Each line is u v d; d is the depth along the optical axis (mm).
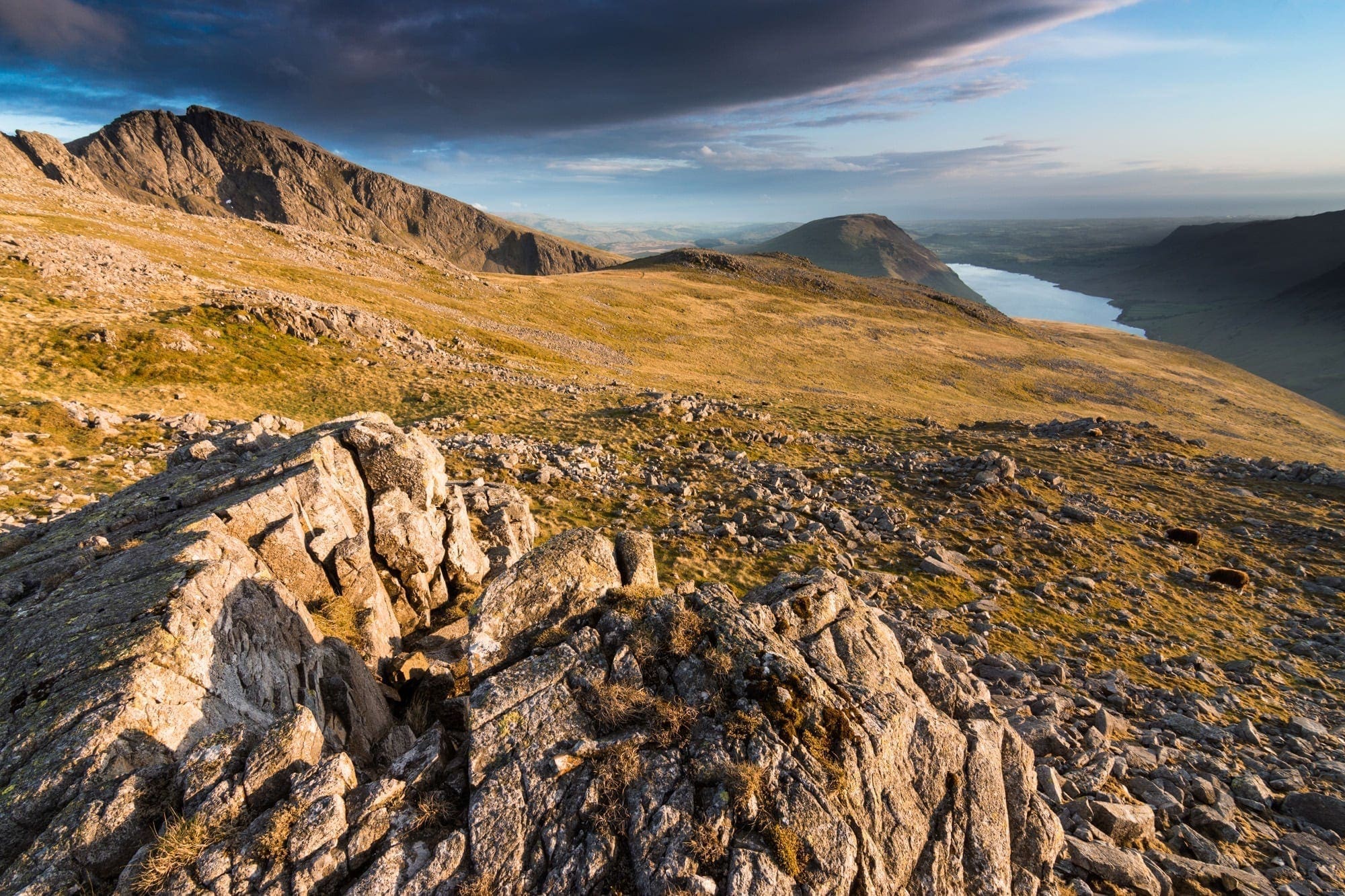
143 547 10477
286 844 6930
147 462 26312
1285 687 23266
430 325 78062
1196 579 32312
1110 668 23484
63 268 49812
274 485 12719
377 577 13688
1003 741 10625
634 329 124625
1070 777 14656
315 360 51406
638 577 11625
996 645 24000
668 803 7676
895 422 66438
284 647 10188
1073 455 52656
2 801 6816
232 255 81188
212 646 8906
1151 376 162875
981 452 49000
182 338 44312
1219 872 12250
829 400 84062
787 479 40000
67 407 29109
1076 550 34031
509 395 54281
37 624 8844
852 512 35875
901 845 8453
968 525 35938
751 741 8305
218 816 7027
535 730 8398
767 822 7559
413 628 15266
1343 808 14984
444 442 37656
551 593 10625
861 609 11797
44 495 21359
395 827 7410
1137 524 39031
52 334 39500
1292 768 17562
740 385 91125
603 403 56969
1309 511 42281
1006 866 9234
